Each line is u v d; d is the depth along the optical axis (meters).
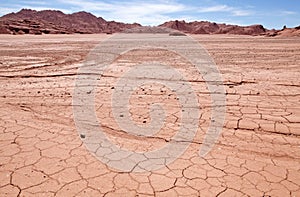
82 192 2.77
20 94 6.43
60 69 9.91
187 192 2.78
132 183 2.93
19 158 3.41
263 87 7.09
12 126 4.43
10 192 2.76
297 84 7.41
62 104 5.65
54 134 4.14
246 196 2.72
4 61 12.13
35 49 18.69
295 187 2.87
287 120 4.74
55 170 3.15
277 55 15.02
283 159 3.45
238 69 9.97
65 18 157.88
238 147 3.77
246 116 4.94
